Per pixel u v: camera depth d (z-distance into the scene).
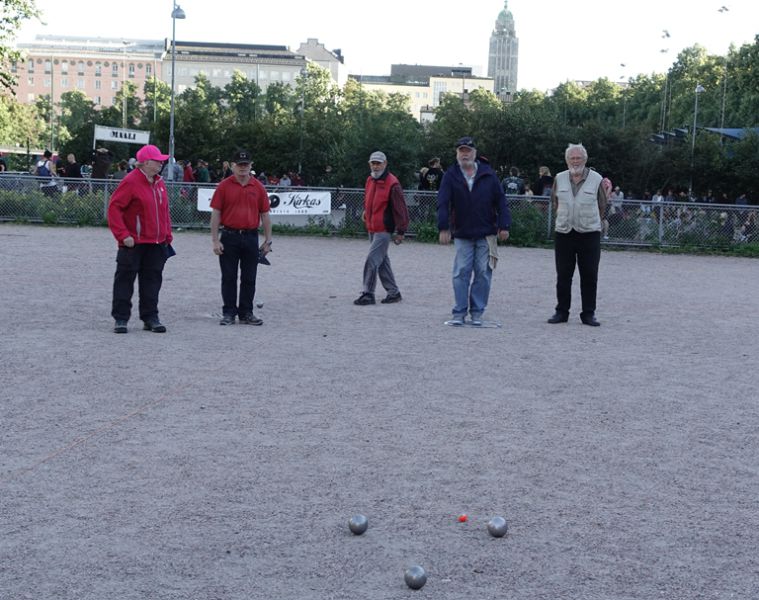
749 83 69.12
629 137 40.72
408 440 6.57
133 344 9.96
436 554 4.59
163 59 182.12
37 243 21.50
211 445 6.32
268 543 4.68
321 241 25.50
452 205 12.05
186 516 5.02
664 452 6.47
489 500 5.39
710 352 10.60
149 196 10.67
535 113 40.88
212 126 42.09
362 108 38.38
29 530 4.79
